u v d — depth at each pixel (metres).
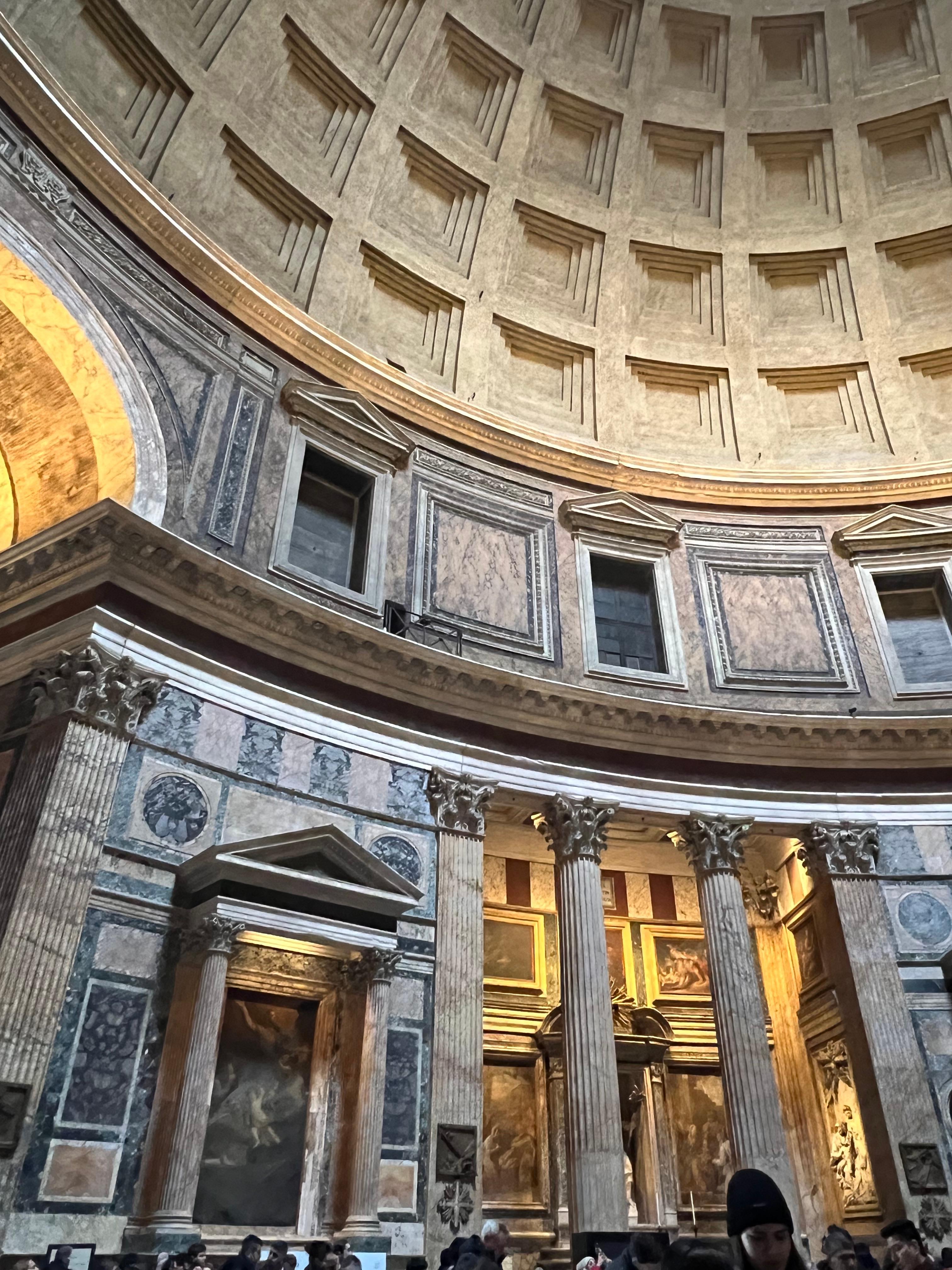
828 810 16.09
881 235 21.34
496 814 16.27
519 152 20.42
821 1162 15.84
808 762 16.39
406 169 19.38
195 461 13.88
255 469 14.73
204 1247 8.45
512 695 14.98
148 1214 9.43
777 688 17.44
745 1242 2.68
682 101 21.44
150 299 14.25
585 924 13.95
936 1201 12.98
